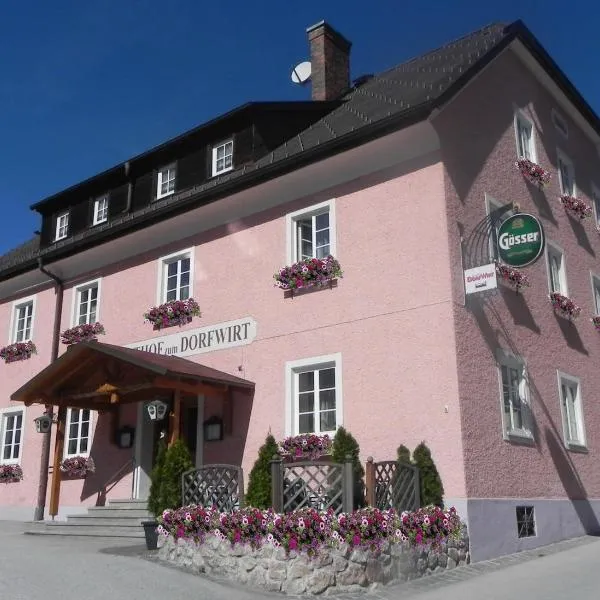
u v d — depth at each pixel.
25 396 14.30
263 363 13.52
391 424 11.52
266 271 13.95
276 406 13.12
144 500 14.38
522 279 13.05
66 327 17.83
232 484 10.16
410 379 11.47
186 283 15.60
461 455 10.67
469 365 11.27
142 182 18.16
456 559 10.12
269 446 11.32
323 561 8.62
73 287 18.00
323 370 12.78
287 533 8.75
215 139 16.58
